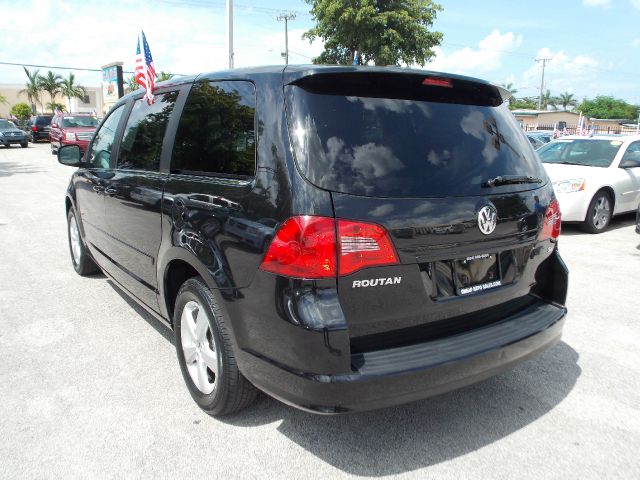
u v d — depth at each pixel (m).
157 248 3.27
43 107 70.75
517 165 2.80
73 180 5.20
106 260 4.41
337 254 2.18
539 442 2.76
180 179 3.04
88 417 2.92
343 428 2.86
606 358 3.77
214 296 2.62
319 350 2.17
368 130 2.36
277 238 2.26
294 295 2.21
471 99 2.80
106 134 4.52
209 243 2.65
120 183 3.82
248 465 2.54
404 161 2.37
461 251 2.46
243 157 2.57
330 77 2.38
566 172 8.34
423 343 2.45
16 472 2.47
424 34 18.31
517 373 3.53
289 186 2.26
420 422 2.93
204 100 3.03
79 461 2.55
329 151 2.25
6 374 3.41
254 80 2.64
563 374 3.52
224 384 2.69
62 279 5.43
